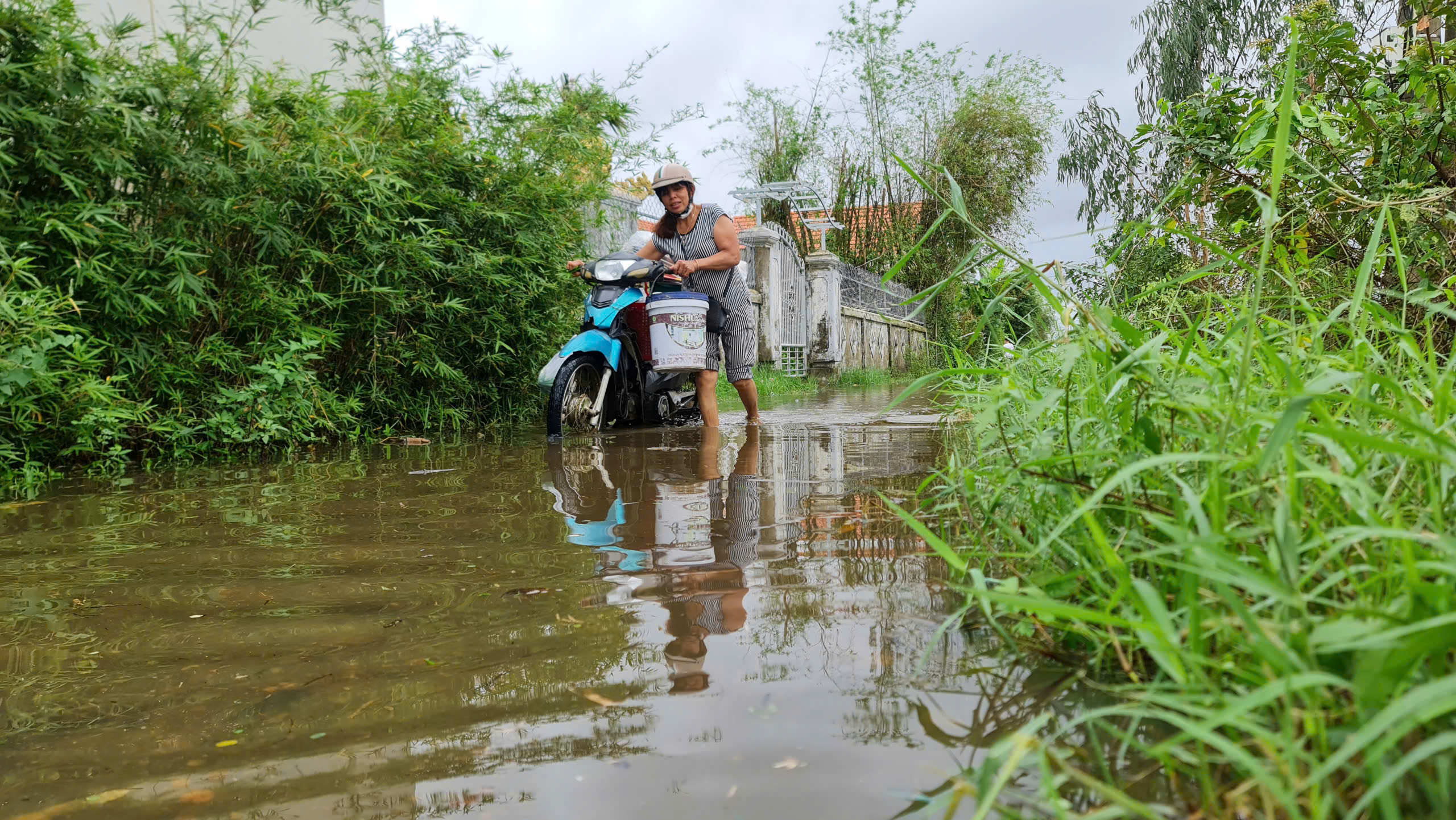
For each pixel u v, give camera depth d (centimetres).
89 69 448
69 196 467
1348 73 348
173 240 490
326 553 242
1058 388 172
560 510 298
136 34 608
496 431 618
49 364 420
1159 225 217
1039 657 144
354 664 154
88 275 442
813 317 1655
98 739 128
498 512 298
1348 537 108
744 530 257
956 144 2191
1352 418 152
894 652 150
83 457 446
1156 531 147
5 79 428
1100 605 137
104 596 205
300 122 542
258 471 420
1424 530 117
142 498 345
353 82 785
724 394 1066
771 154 2195
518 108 735
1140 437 157
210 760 120
